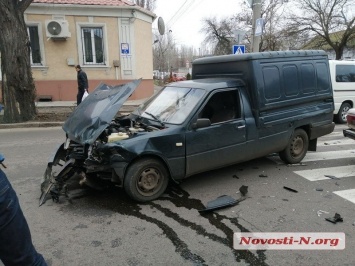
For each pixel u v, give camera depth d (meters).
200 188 4.46
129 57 15.10
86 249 2.97
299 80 5.31
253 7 10.12
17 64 9.42
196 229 3.32
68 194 4.24
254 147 4.84
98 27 14.60
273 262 2.76
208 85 4.58
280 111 5.10
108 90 4.54
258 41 10.19
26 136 8.19
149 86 16.84
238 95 4.68
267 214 3.65
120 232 3.27
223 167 5.05
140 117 4.73
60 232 3.27
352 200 4.04
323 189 4.42
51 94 14.73
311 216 3.60
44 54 14.36
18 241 1.83
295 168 5.36
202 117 4.35
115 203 3.98
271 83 4.89
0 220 1.76
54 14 13.98
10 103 9.66
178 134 4.07
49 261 2.79
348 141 7.41
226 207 3.83
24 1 9.27
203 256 2.85
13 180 4.79
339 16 26.36
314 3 26.98
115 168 3.75
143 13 15.45
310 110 5.55
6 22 9.07
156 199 4.09
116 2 14.84
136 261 2.78
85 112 4.28
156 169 4.04
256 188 4.46
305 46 30.41
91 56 14.93
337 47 27.38
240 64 4.84
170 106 4.61
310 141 5.89
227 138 4.51
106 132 4.16
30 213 3.70
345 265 2.71
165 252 2.91
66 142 4.50
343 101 9.66
